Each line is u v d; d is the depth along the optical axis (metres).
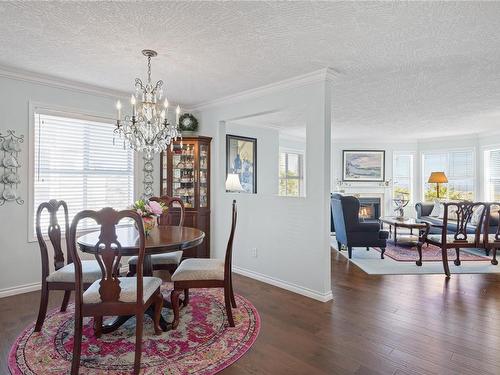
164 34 2.37
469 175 7.09
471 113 5.06
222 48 2.61
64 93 3.63
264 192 6.56
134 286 2.11
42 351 2.17
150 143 2.87
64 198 3.71
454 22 2.16
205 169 4.53
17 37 2.43
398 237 5.84
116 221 1.97
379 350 2.23
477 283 3.75
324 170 3.17
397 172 8.12
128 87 3.75
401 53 2.71
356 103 4.46
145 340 2.34
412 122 5.81
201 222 4.46
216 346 2.26
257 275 3.87
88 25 2.23
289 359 2.12
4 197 3.23
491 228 5.40
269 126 6.44
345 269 4.36
